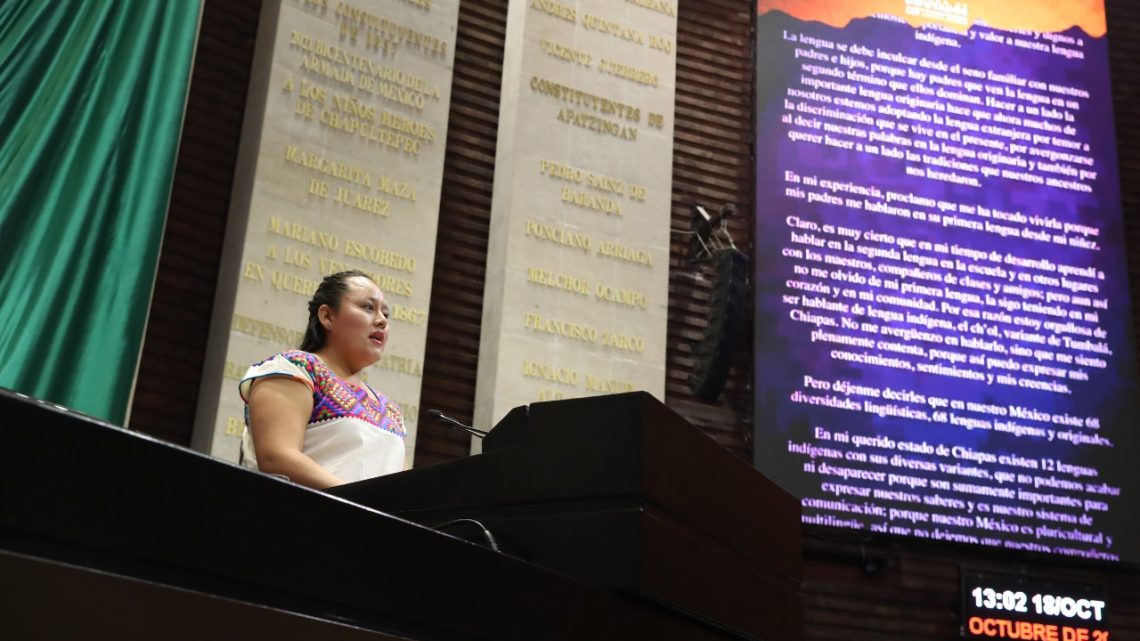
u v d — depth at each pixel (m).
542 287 8.59
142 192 6.88
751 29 10.43
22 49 6.86
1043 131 10.15
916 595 9.02
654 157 9.27
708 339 8.95
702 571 2.23
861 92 9.95
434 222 8.26
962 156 9.93
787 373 9.06
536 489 2.17
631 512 2.07
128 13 7.23
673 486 2.18
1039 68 10.33
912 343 9.33
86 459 1.30
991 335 9.48
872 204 9.64
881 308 9.38
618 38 9.48
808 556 8.95
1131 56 11.08
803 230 9.47
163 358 7.54
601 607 1.99
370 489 2.38
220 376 7.27
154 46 7.23
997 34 10.34
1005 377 9.39
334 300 2.98
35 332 6.34
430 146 8.41
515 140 8.88
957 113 10.05
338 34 8.30
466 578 1.74
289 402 2.62
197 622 1.38
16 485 1.24
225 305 7.55
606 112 9.23
